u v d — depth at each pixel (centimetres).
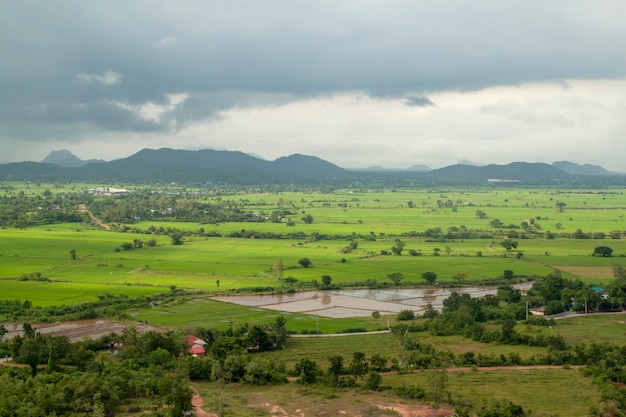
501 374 14462
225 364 14475
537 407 12319
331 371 14388
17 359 15088
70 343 15775
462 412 11662
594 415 11869
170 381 12912
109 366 14275
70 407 11656
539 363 15325
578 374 14388
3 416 10950
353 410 12244
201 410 12150
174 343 15912
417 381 13950
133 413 11850
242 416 11769
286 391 13500
